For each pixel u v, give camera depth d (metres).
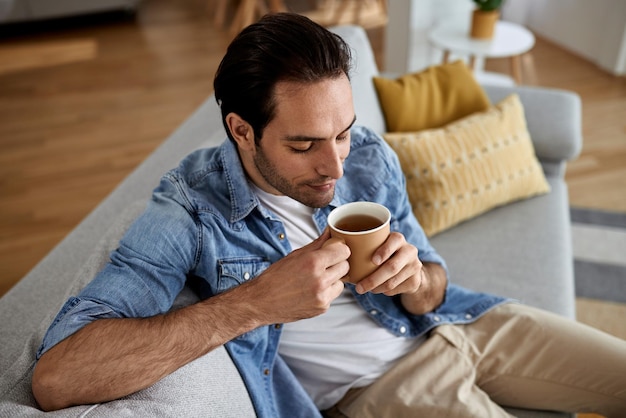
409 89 1.74
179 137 1.54
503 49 2.61
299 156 0.84
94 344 0.74
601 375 1.06
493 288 1.41
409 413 1.02
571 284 1.42
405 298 1.10
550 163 1.86
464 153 1.58
